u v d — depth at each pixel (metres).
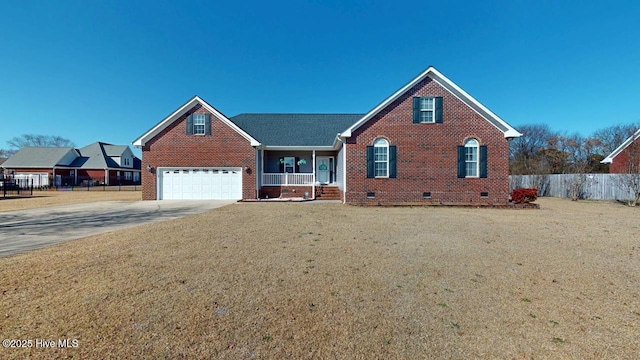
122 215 11.34
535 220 10.00
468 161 15.12
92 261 5.23
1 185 28.52
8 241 6.88
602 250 6.15
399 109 15.18
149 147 17.67
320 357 2.59
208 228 8.33
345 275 4.62
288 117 22.78
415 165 15.12
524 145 46.09
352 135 15.26
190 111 17.78
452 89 15.09
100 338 2.84
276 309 3.46
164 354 2.60
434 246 6.42
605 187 18.67
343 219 10.06
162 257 5.49
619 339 2.91
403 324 3.17
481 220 9.97
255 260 5.34
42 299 3.66
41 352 2.61
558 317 3.36
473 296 3.89
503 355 2.65
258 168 18.41
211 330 2.99
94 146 44.84
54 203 16.42
